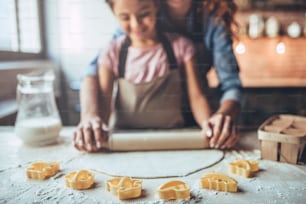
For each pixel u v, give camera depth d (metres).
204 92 1.06
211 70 1.06
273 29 1.33
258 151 0.68
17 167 0.60
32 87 0.74
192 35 1.04
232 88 1.04
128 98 1.05
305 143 0.61
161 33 1.04
